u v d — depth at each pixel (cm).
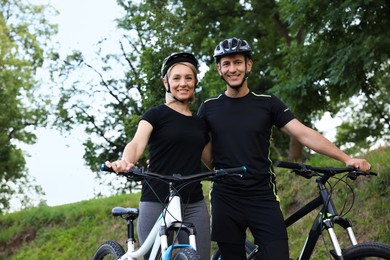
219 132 410
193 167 401
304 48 1036
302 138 404
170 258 341
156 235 376
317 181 383
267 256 387
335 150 393
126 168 336
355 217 677
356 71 848
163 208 393
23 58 2417
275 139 1956
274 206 399
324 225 367
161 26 1069
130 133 1078
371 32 846
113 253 454
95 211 1089
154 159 402
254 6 1850
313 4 908
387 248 336
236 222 404
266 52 1861
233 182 403
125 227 984
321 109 1072
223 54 408
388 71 926
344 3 830
